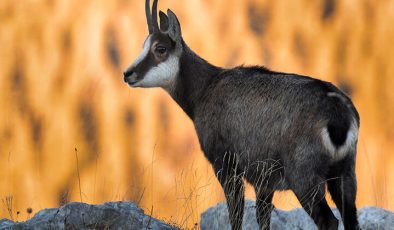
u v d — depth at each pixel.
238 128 22.61
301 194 21.02
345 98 21.25
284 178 21.64
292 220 24.31
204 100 23.98
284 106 21.61
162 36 25.19
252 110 22.31
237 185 22.88
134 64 25.23
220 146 23.25
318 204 20.73
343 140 20.69
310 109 21.14
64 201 28.30
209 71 24.56
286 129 21.42
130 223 21.59
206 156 23.78
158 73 25.06
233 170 22.94
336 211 24.30
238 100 22.78
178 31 24.97
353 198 21.00
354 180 21.08
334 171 21.00
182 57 24.97
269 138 21.78
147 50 25.27
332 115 20.84
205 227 25.12
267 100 22.05
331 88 21.50
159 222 22.02
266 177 22.05
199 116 23.95
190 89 24.62
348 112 20.92
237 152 22.70
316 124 20.92
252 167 22.33
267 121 21.86
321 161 20.84
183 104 24.98
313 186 20.84
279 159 21.64
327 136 20.73
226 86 23.36
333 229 20.48
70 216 21.38
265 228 22.81
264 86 22.38
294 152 21.20
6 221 22.03
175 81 25.03
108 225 21.30
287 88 21.86
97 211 21.58
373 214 23.77
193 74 24.64
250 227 24.86
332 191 21.34
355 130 20.91
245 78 23.09
